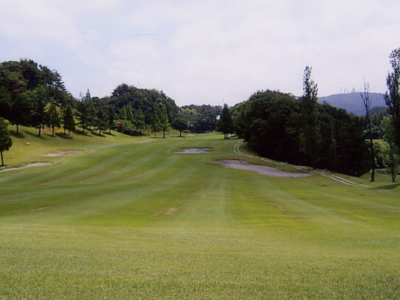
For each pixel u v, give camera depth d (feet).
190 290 20.29
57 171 151.12
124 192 97.81
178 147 239.09
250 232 45.32
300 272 24.34
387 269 25.26
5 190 97.66
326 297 19.49
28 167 160.45
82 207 71.51
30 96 293.64
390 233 44.86
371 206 76.13
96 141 321.52
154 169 161.17
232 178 139.64
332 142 207.10
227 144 262.26
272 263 26.99
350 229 48.21
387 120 152.56
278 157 228.22
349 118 229.04
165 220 57.16
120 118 497.05
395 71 130.62
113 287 20.66
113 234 41.63
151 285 21.09
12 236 38.32
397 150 137.49
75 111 446.60
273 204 77.61
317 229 48.08
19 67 421.59
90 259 27.58
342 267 25.82
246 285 21.33
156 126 442.50
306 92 184.34
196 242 36.96
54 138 295.07
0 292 19.65
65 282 21.48
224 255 29.91
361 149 215.72
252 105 273.33
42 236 38.91
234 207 72.69
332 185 131.34
